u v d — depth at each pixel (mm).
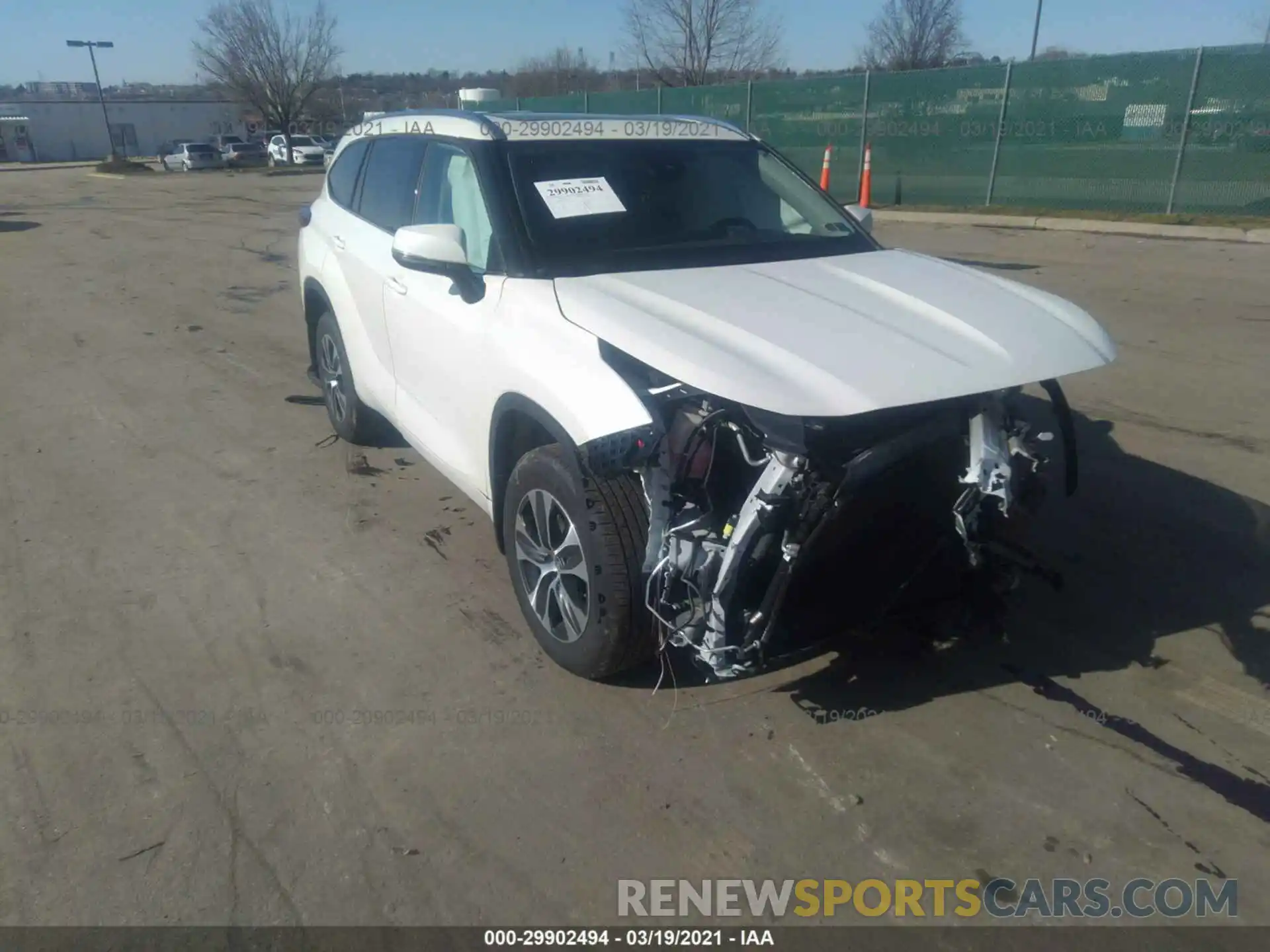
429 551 4512
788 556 2752
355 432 5645
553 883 2646
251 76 49625
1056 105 15461
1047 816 2854
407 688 3477
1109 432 5699
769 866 2697
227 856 2734
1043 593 4000
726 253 3854
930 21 33344
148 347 8367
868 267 3793
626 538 3049
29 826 2840
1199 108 13852
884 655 3619
